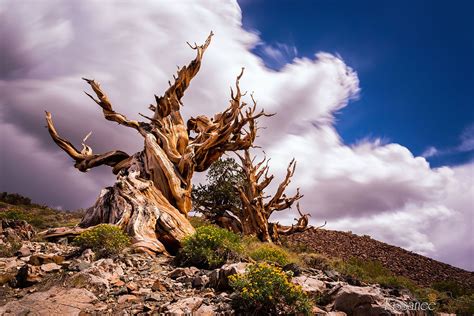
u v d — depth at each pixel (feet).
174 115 64.85
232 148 67.77
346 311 22.25
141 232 42.37
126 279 26.25
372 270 51.88
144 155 57.82
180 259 34.01
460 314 31.94
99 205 47.91
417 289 39.34
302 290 22.66
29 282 24.43
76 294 22.20
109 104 62.75
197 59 65.05
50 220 75.46
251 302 20.81
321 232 113.19
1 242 35.78
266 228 80.07
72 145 65.10
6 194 108.06
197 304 20.85
